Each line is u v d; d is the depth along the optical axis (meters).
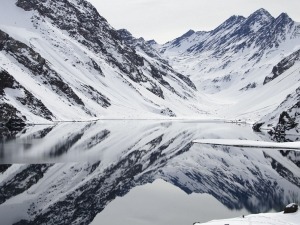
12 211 41.78
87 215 41.28
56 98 182.25
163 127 164.00
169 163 73.94
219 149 93.19
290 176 63.75
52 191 49.91
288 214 37.78
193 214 42.22
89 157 75.50
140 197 49.00
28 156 72.19
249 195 51.16
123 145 96.19
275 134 136.62
